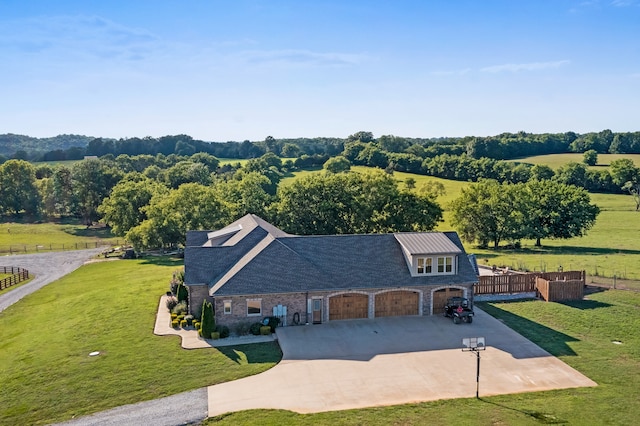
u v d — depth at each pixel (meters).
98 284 52.81
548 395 25.38
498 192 76.31
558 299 42.50
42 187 119.56
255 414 23.56
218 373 28.28
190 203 71.94
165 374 28.22
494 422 22.64
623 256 64.06
